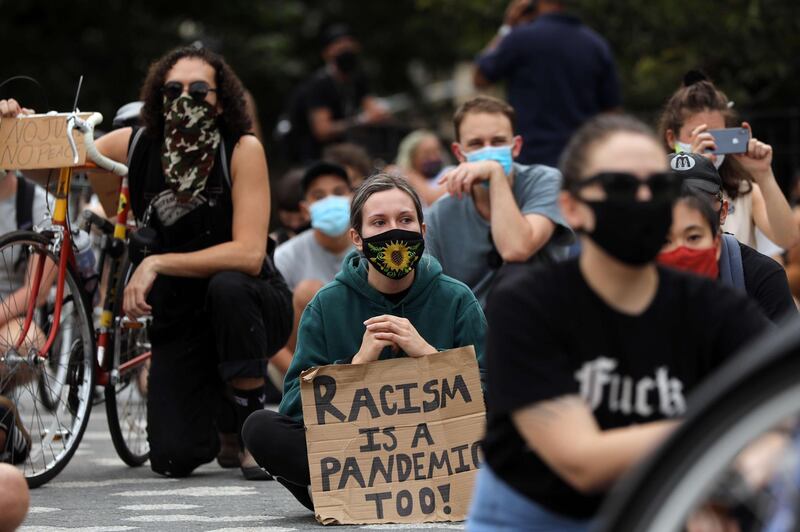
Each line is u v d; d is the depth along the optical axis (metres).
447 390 9.83
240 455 12.55
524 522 6.06
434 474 9.77
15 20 42.50
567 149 5.97
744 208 12.14
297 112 25.64
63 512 10.46
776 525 4.62
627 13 26.38
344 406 9.80
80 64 42.38
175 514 10.37
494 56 19.70
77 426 12.41
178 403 12.55
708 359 6.00
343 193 16.84
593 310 5.88
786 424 4.56
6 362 11.97
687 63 25.36
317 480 9.76
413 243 10.00
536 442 5.75
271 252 13.04
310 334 10.33
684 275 6.06
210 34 45.06
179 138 12.09
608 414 5.88
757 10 24.14
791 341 4.48
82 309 12.52
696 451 4.59
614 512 4.70
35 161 12.27
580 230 5.87
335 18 49.31
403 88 51.53
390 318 9.86
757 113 20.77
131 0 43.59
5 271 12.30
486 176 12.65
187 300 12.55
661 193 5.71
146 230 12.29
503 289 5.96
